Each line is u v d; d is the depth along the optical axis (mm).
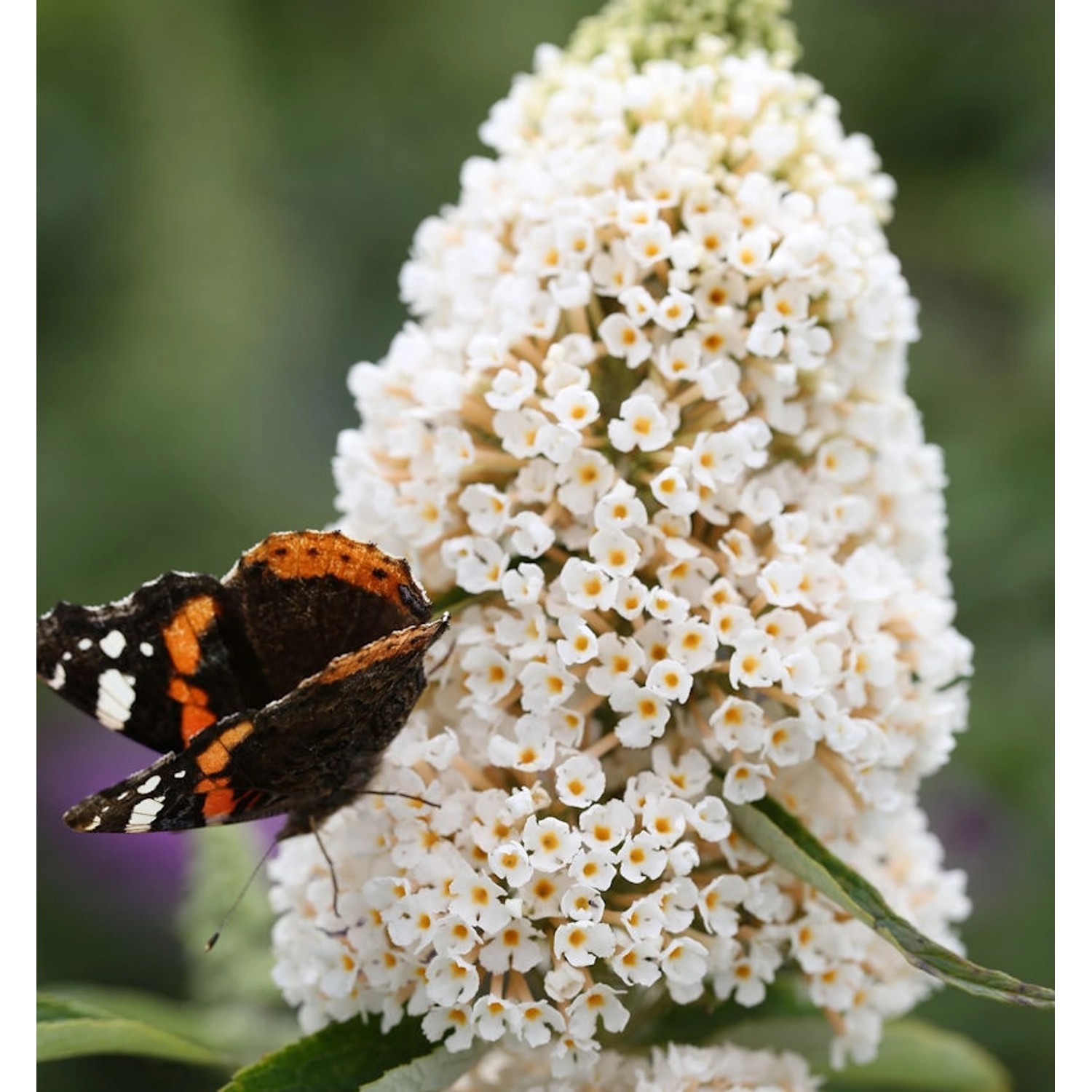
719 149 707
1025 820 927
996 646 939
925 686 706
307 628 690
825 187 712
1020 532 937
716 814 682
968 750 936
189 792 679
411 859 684
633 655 684
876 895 679
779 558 691
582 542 691
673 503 687
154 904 985
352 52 1367
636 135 710
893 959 714
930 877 728
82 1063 946
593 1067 694
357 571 687
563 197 706
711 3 729
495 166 724
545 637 686
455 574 704
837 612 692
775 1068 708
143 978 979
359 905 689
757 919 693
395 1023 690
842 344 708
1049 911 913
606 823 679
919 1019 899
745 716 686
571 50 739
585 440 692
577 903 677
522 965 678
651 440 688
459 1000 678
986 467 972
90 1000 753
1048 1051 888
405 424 708
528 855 676
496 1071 705
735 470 691
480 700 689
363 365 716
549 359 694
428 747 688
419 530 700
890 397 716
